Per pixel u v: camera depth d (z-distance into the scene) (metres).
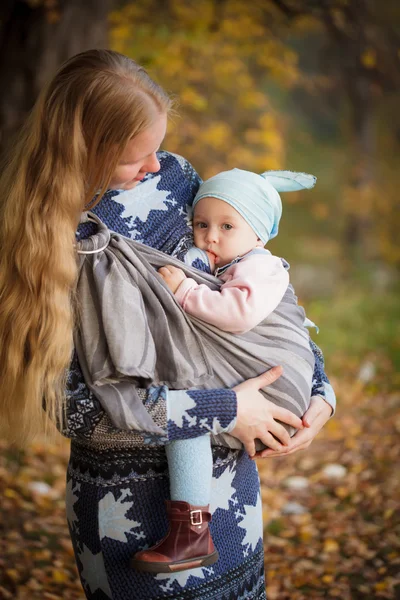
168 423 1.71
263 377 1.83
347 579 3.55
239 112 8.04
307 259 13.27
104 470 1.82
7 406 1.76
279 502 4.39
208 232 1.99
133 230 1.90
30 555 3.58
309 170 15.01
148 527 1.83
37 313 1.68
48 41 4.64
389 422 5.76
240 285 1.85
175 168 2.06
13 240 1.70
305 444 1.94
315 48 12.30
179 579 1.81
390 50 8.16
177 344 1.77
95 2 4.74
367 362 7.30
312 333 8.12
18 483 4.27
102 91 1.64
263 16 7.95
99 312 1.72
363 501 4.38
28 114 1.77
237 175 2.03
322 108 14.95
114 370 1.69
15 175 1.73
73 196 1.68
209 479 1.78
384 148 13.90
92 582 1.90
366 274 10.73
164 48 6.85
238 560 1.90
